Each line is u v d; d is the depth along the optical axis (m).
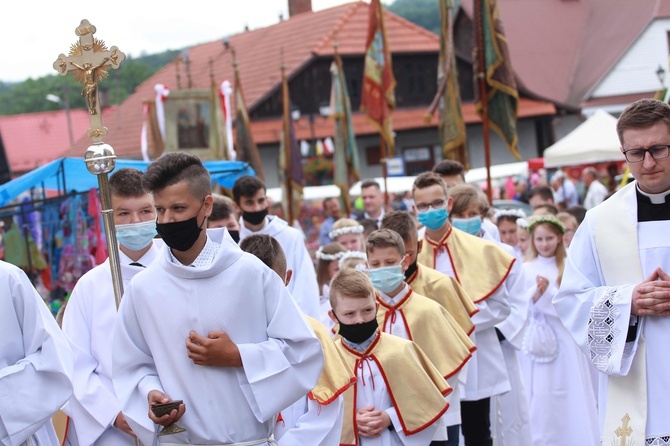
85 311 6.00
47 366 4.88
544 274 9.27
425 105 35.44
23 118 62.00
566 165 24.88
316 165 29.25
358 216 17.62
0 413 4.72
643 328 5.06
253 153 17.62
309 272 8.45
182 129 18.30
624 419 5.05
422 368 6.25
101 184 5.18
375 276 6.77
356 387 6.20
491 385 7.98
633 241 5.13
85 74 5.12
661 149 4.90
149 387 4.48
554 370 9.10
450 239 8.18
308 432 5.48
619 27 39.56
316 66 33.12
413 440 6.15
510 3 41.47
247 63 37.22
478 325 7.89
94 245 11.42
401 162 26.91
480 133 36.56
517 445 8.49
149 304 4.49
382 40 14.77
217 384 4.43
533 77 38.91
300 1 40.97
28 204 11.93
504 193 26.42
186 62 27.42
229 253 4.50
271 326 4.55
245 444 4.48
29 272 12.52
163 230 4.40
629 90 38.34
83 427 5.73
